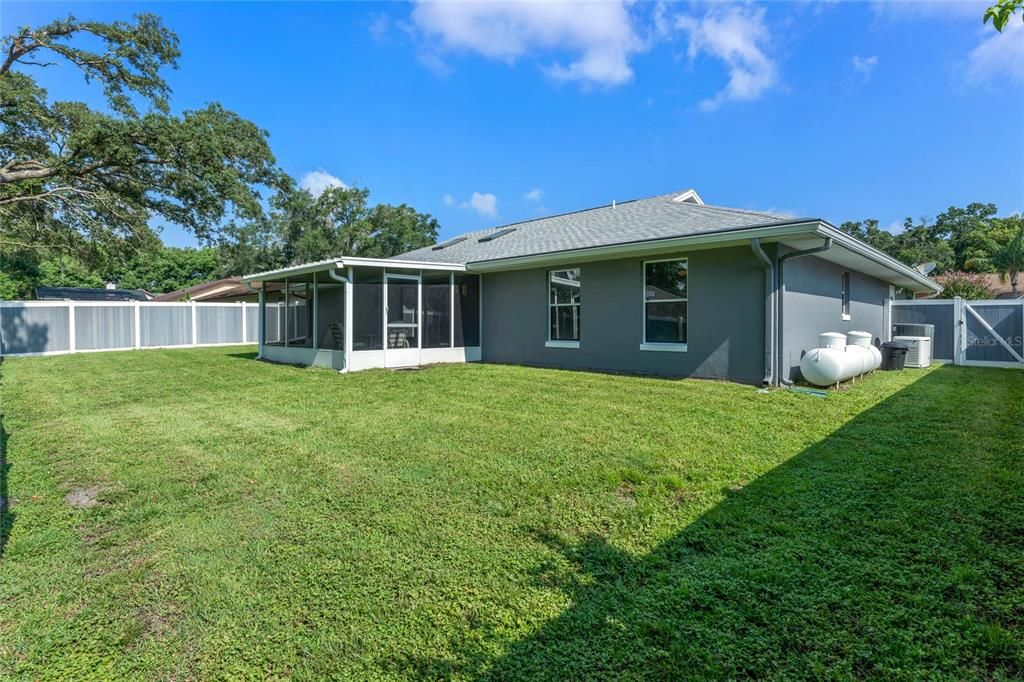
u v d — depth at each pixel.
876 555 2.66
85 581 2.57
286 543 2.94
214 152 15.34
